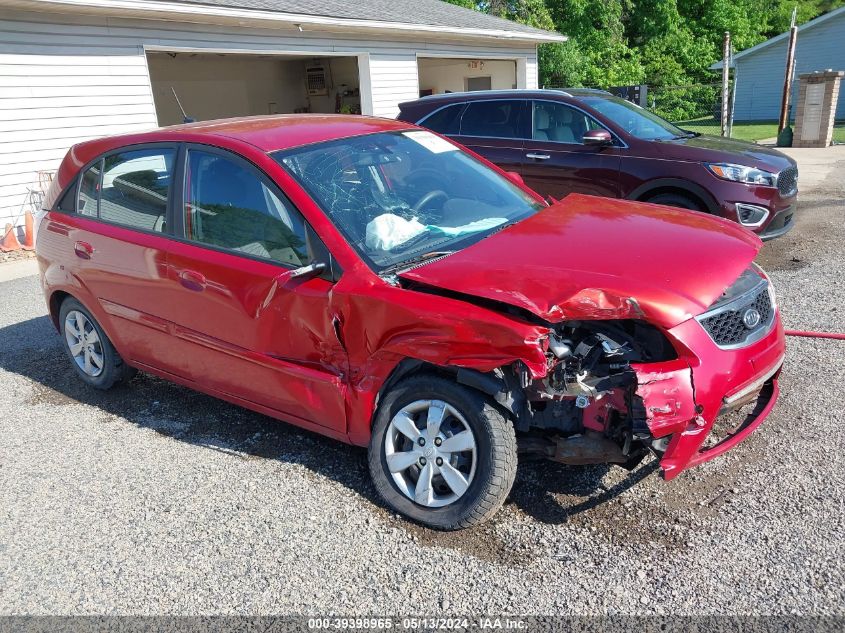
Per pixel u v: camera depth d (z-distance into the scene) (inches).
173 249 154.8
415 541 122.3
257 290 138.9
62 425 176.4
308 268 127.0
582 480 136.3
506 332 108.4
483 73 844.0
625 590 107.1
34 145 400.2
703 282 117.7
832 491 126.0
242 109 745.6
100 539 129.0
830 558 109.7
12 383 205.8
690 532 118.8
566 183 296.0
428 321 116.1
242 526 129.6
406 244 136.9
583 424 120.2
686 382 110.9
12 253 387.2
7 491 147.1
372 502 134.6
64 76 408.2
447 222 147.6
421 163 162.6
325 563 118.3
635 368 111.5
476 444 118.6
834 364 177.3
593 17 1235.2
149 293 161.8
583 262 121.5
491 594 108.6
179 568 119.6
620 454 118.7
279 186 138.6
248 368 147.1
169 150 161.0
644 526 121.5
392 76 631.8
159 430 170.2
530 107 308.0
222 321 147.9
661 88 1042.1
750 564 110.0
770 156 268.4
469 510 119.5
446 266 124.8
